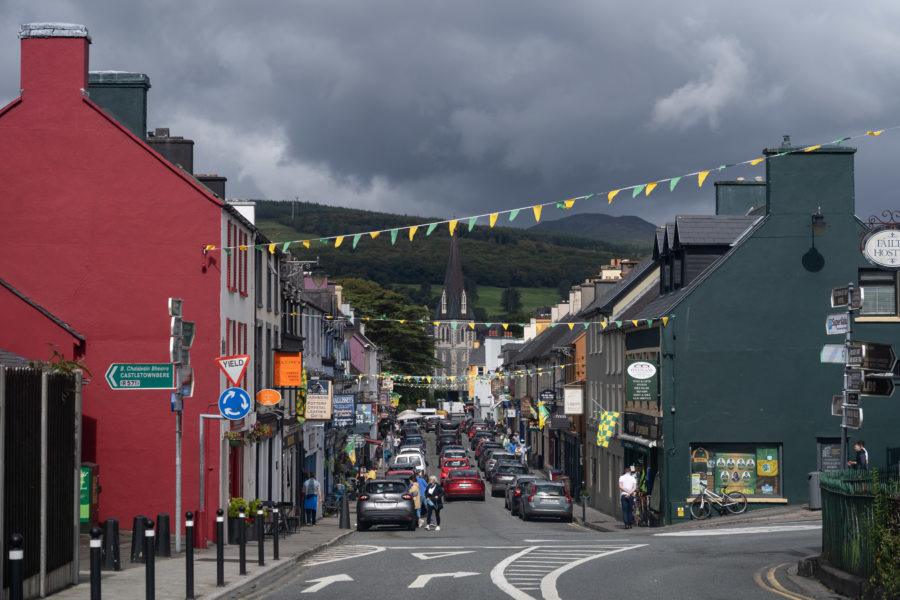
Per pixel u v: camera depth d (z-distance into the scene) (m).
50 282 26.19
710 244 35.75
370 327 107.88
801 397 34.19
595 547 22.22
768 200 34.84
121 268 26.28
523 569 17.28
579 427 55.19
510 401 96.75
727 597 13.78
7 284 25.47
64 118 26.39
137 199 26.38
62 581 14.17
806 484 33.94
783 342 34.34
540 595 13.87
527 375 85.19
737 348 34.38
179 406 19.08
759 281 34.50
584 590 14.45
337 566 18.50
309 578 16.48
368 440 64.44
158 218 26.34
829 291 34.34
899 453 33.72
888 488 13.42
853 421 16.81
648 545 22.69
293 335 40.16
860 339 33.78
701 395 34.22
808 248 34.50
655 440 35.31
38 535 13.17
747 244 34.62
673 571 16.98
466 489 51.03
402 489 31.77
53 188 26.31
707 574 16.56
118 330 26.16
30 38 26.38
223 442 26.75
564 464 62.53
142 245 26.33
